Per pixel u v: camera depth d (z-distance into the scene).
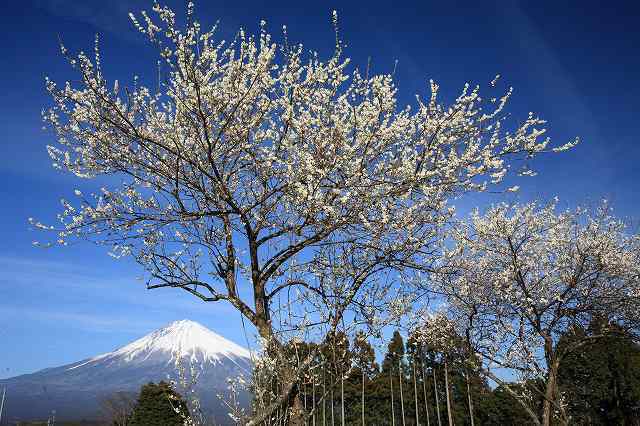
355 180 5.91
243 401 4.67
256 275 6.15
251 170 6.58
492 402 23.31
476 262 12.16
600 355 16.45
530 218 12.31
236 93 6.15
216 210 6.40
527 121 6.43
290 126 6.34
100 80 5.84
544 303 12.09
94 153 6.58
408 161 6.15
